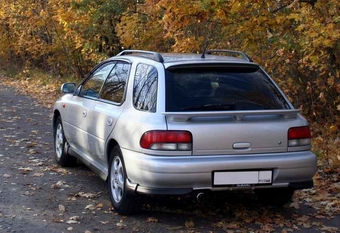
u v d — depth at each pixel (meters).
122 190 6.00
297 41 9.61
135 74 6.30
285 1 10.32
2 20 25.50
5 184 7.45
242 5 10.12
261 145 5.57
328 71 10.13
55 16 19.84
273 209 6.45
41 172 8.16
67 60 23.34
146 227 5.75
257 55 11.13
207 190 5.45
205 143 5.43
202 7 9.90
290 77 11.05
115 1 15.31
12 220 5.96
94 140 6.86
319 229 5.76
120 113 6.17
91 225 5.80
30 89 21.25
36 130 11.94
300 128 5.74
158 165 5.33
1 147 10.00
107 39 18.19
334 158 8.20
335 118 10.47
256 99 5.81
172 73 5.82
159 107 5.56
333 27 8.34
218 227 5.77
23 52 26.47
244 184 5.51
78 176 7.95
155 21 14.41
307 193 7.05
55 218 6.02
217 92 5.76
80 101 7.65
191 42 11.91
